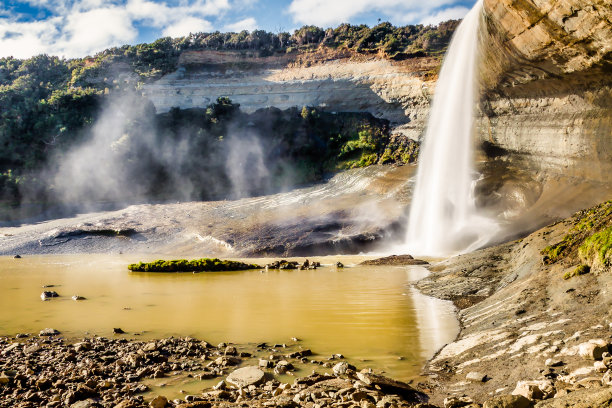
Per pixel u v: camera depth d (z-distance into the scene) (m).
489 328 8.13
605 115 25.30
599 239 8.62
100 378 6.57
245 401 5.59
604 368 5.05
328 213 38.06
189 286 16.34
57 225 41.91
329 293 14.01
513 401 4.46
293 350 8.02
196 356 7.71
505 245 16.92
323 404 5.23
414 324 9.60
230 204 45.75
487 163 38.19
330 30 83.25
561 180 29.17
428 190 38.66
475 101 37.00
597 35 20.11
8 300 13.40
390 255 27.19
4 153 56.53
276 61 73.69
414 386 6.19
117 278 19.22
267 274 20.17
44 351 7.88
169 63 75.94
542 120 31.70
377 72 64.31
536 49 24.44
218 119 61.34
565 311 7.45
